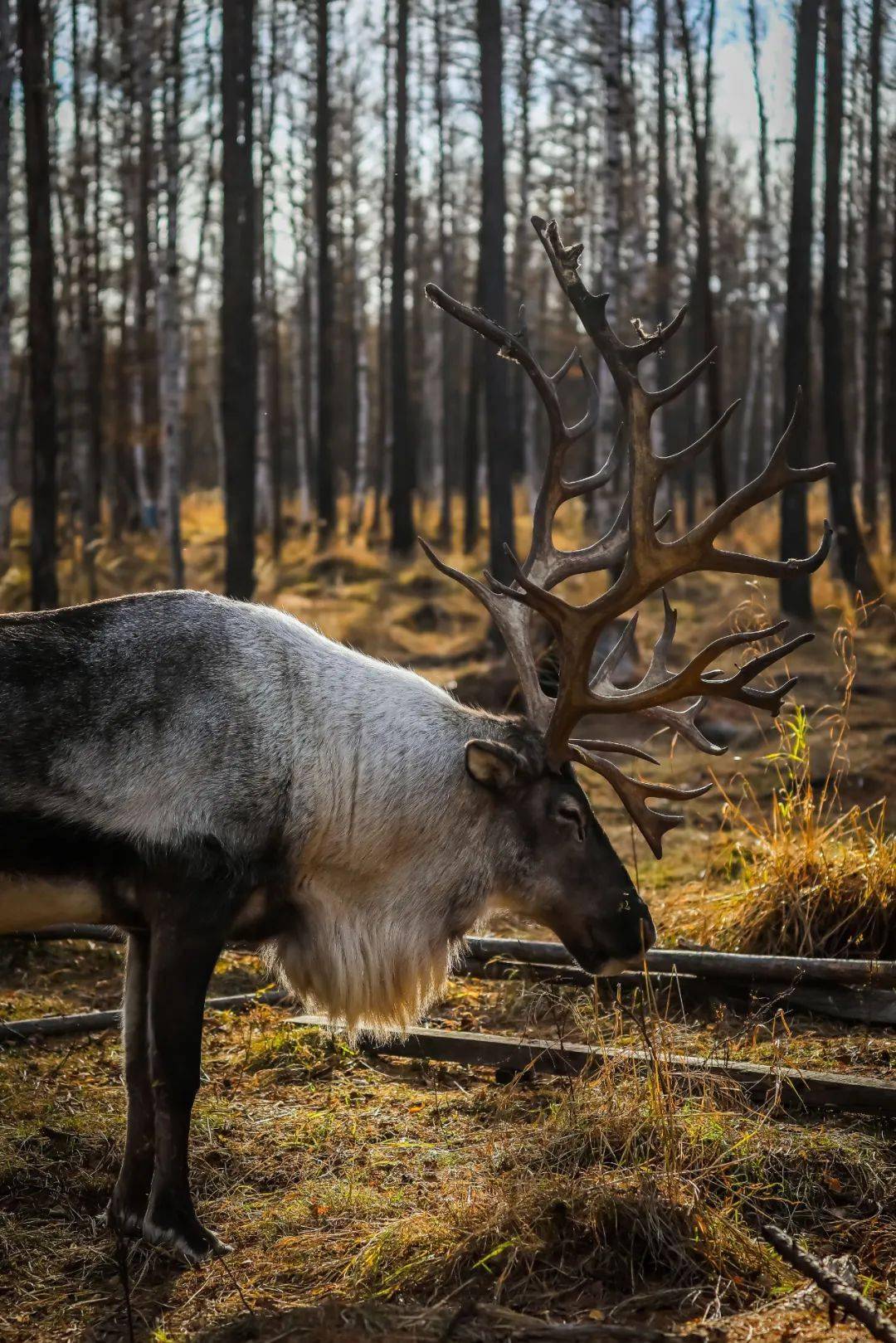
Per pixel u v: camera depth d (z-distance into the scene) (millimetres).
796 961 4969
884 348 23047
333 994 4020
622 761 9945
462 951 5277
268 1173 3922
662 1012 5137
